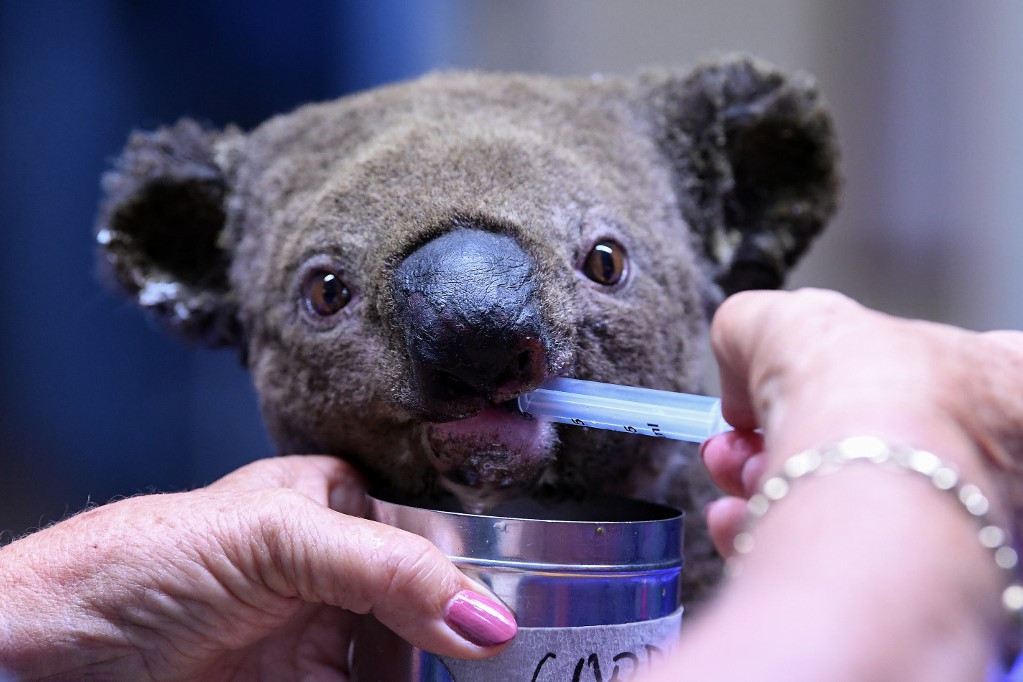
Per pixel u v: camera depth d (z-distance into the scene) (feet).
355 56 11.40
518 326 3.62
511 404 4.01
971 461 2.17
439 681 3.45
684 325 4.99
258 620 3.82
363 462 4.58
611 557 3.40
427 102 5.26
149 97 10.98
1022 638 2.02
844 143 11.55
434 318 3.63
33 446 11.45
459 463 4.01
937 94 11.27
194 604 3.75
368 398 4.28
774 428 2.55
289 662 4.55
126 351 11.49
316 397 4.54
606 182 4.74
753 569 2.00
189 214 5.91
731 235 5.81
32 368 11.39
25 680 3.76
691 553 5.53
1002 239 11.30
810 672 1.68
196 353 11.59
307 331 4.54
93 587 3.78
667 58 11.67
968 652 1.86
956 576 1.91
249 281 5.31
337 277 4.45
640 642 3.46
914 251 11.60
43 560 3.88
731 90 5.66
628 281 4.53
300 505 3.70
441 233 3.99
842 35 11.34
